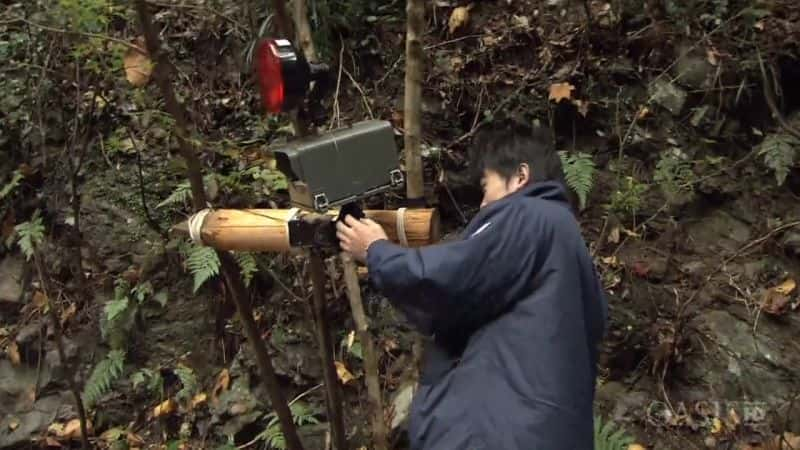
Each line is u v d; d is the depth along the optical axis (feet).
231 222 6.31
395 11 12.69
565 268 5.90
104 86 10.41
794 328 10.41
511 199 6.05
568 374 5.80
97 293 12.15
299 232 6.15
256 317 11.53
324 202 5.76
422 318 6.25
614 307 10.77
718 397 10.19
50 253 12.40
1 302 12.42
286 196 11.41
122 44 6.73
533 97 11.98
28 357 12.11
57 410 11.70
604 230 10.73
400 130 10.91
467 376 5.95
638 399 10.39
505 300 5.90
